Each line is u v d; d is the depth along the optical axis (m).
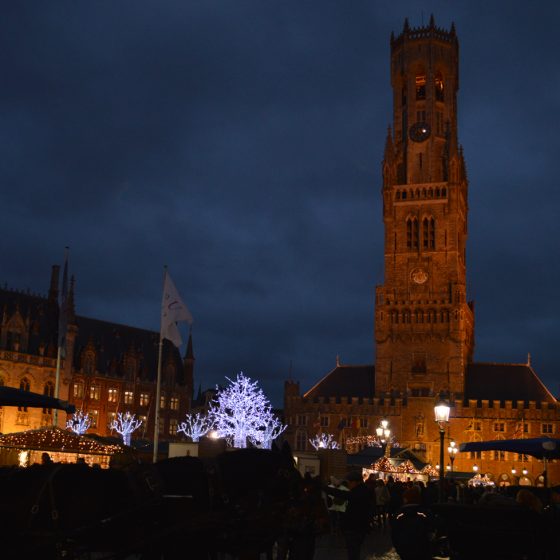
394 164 155.62
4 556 12.21
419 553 17.23
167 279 48.34
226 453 16.30
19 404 20.50
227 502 15.01
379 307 148.50
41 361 119.94
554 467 129.62
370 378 151.25
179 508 14.26
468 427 135.88
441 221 150.12
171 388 144.25
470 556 17.33
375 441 131.50
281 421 155.12
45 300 130.00
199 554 14.91
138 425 127.62
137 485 13.51
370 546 36.19
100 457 50.00
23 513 12.44
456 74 163.62
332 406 144.62
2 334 116.44
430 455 135.38
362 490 22.34
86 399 128.12
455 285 145.75
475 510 17.19
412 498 17.94
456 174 150.88
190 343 150.62
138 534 13.57
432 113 156.75
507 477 132.50
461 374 142.12
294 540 19.19
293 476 16.61
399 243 151.25
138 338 144.75
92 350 130.38
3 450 48.66
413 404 138.75
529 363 147.62
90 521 12.85
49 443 43.84
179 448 42.38
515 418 135.38
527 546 16.73
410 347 145.50
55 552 12.60
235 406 117.62
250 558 15.59
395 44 163.50
